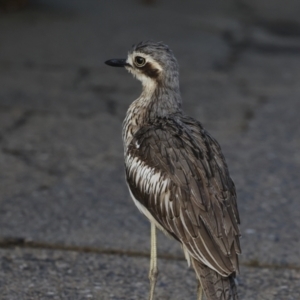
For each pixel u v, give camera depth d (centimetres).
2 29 2278
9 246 1076
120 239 1096
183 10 2659
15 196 1236
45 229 1120
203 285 786
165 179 842
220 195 824
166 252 1062
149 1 2747
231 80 1906
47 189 1267
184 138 869
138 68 961
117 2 2736
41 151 1434
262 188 1285
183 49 2159
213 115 1647
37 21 2386
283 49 2230
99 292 956
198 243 802
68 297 941
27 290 955
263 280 996
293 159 1418
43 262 1031
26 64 1970
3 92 1759
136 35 2281
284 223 1155
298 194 1262
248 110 1688
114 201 1226
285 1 2881
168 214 834
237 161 1401
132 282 985
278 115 1656
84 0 2722
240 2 2838
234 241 802
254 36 2347
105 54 2077
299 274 1012
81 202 1220
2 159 1389
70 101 1719
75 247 1073
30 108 1664
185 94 1781
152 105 944
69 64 1983
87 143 1480
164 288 973
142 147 884
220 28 2427
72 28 2330
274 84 1883
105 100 1734
